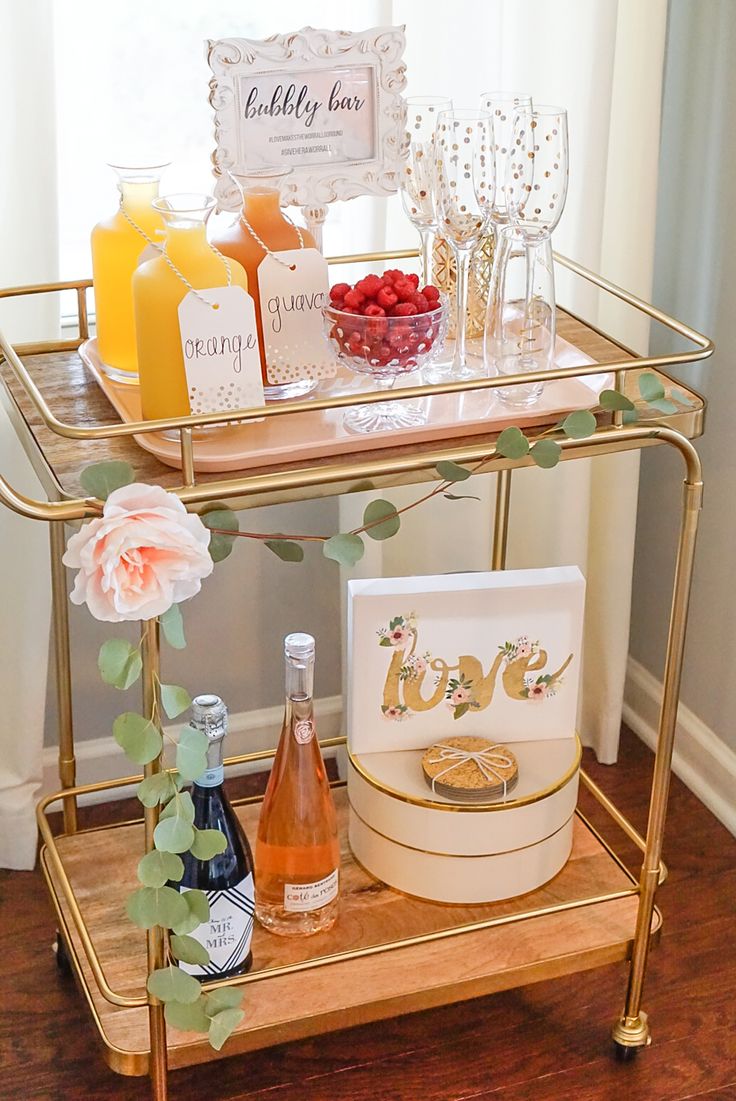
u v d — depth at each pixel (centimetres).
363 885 147
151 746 108
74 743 190
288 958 136
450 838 140
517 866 143
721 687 187
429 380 128
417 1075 149
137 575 99
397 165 128
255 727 200
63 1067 149
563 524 184
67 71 166
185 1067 149
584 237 168
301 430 117
